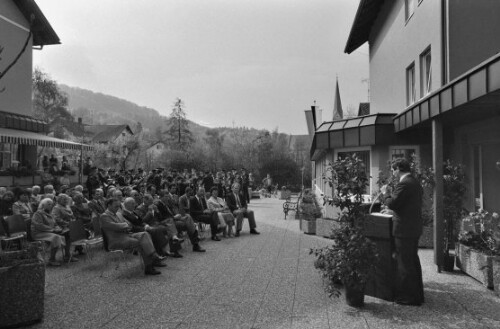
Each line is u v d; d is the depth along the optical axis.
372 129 11.60
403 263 5.46
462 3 9.91
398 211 5.50
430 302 5.53
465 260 6.98
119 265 7.91
